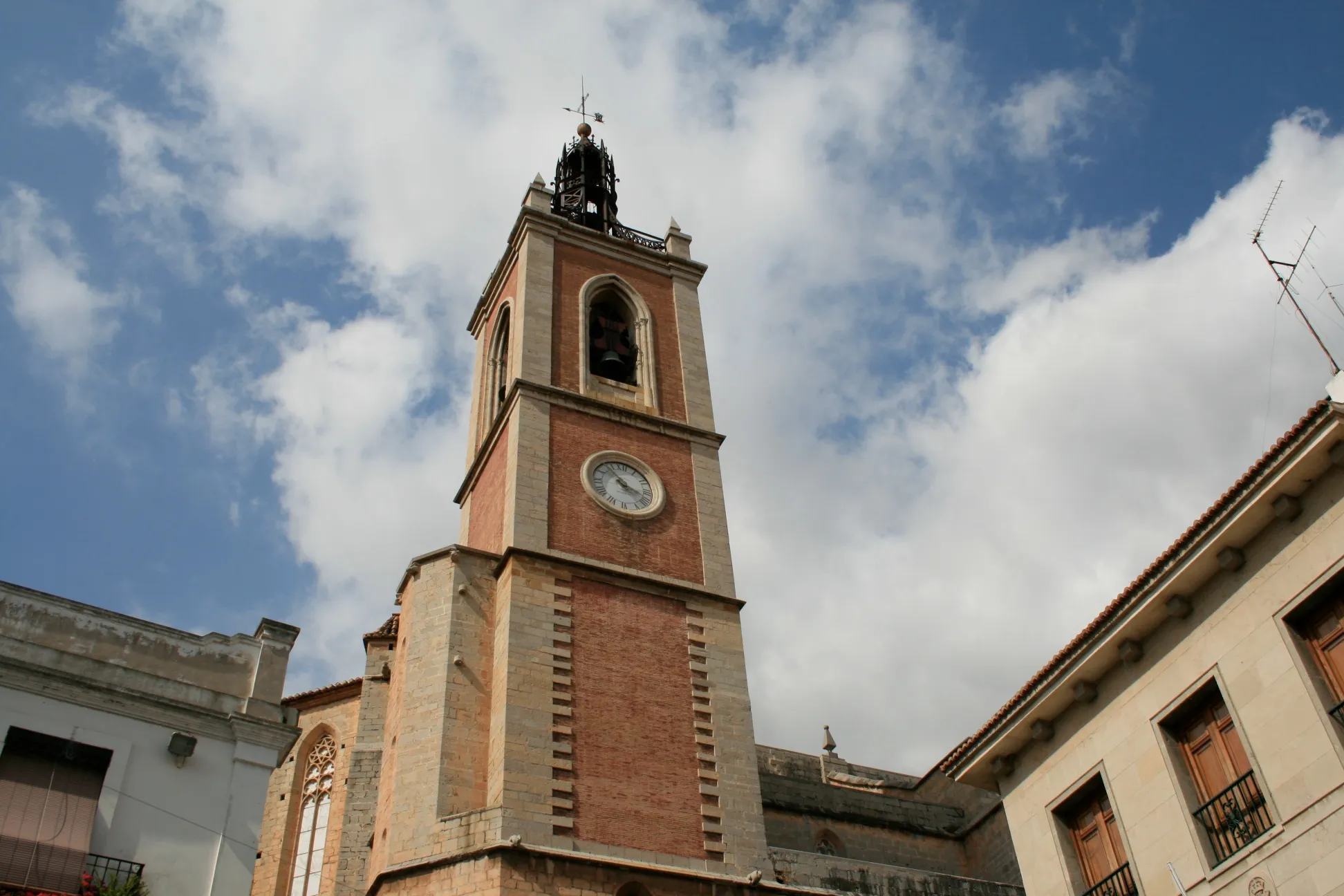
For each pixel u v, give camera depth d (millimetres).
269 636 27906
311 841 45656
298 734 26672
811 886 33969
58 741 24016
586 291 48031
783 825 43750
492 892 29422
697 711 36156
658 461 43125
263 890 44469
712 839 33469
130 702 25188
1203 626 24438
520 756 32562
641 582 38469
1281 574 23094
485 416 47969
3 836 22656
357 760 43500
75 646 25797
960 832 47188
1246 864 22375
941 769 30156
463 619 36125
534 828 31312
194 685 26344
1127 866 25094
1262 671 22984
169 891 23469
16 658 24578
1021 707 27859
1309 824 21453
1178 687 24688
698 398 46406
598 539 39281
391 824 32094
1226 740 23812
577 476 40875
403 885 30750
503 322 50062
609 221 56656
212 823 24625
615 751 34031
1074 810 27125
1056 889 26625
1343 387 23938
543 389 42875
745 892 32531
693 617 38500
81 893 22500
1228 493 23500
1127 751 25562
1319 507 22703
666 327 48625
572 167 59375
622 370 47062
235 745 25859
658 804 33469
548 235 49062
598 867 30984
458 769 32906
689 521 41625
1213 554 24109
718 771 35125
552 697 34312
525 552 37312
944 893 36031
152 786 24484
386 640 46625
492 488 42656
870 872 35125
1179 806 24047
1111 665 26375
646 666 36500
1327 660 22250
